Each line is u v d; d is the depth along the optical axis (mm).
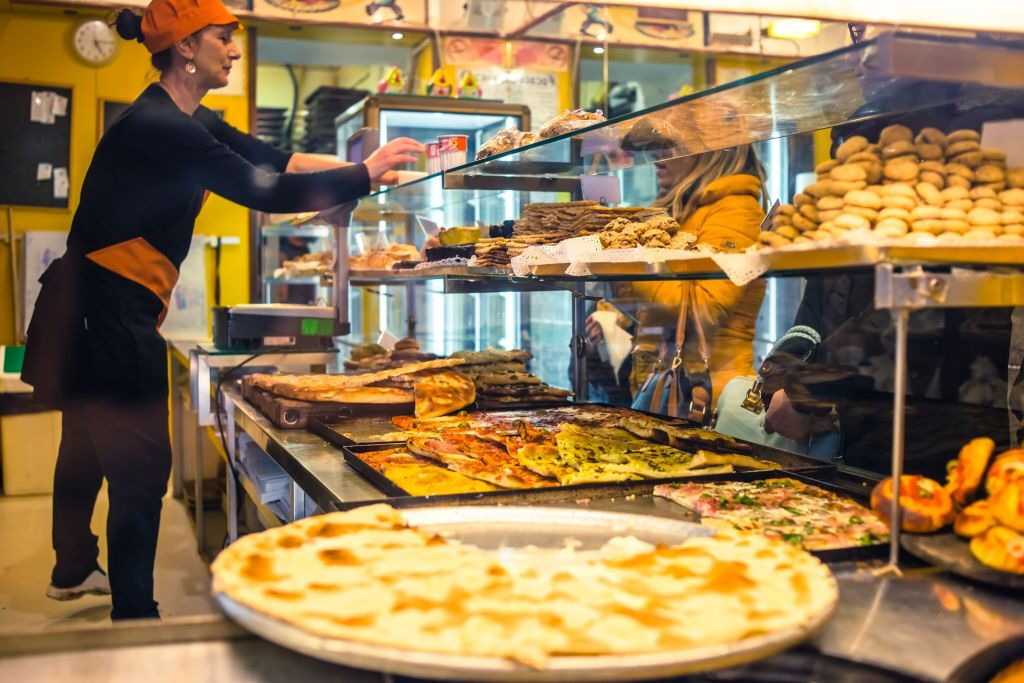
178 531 4195
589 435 2229
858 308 2225
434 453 2039
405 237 3764
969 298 1300
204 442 4727
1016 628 1143
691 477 1842
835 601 1091
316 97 5984
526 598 1125
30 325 2689
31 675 1084
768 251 1465
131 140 2551
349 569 1233
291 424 2580
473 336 4207
